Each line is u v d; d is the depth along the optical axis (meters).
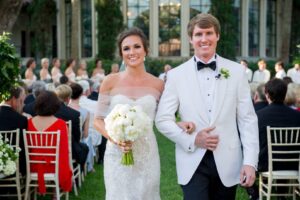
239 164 3.08
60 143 5.07
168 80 3.16
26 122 5.13
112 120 3.22
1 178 4.98
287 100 5.69
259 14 21.70
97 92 9.20
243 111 3.07
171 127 3.05
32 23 21.58
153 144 3.53
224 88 3.03
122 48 3.49
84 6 21.12
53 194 5.25
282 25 21.94
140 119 3.21
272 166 4.92
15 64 4.61
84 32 21.20
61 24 21.89
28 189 5.09
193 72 3.08
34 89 7.27
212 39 3.05
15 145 4.90
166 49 20.02
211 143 2.96
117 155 3.45
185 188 3.05
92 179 6.63
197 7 19.89
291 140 4.75
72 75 12.43
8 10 12.10
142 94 3.52
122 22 19.75
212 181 3.08
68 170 5.12
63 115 5.77
